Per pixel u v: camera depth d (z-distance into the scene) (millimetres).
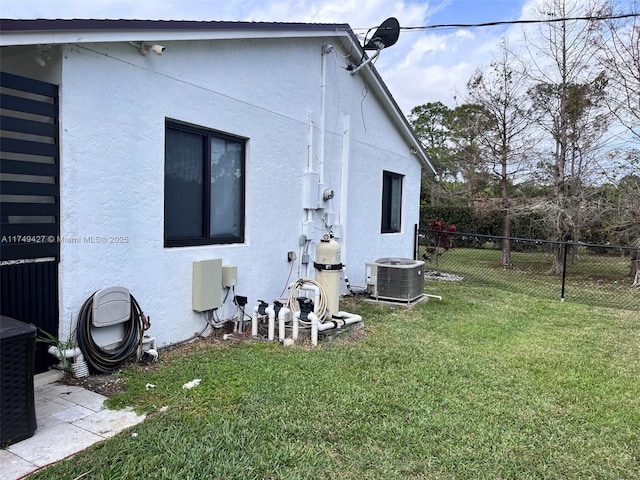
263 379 3500
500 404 3256
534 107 12484
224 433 2605
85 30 3168
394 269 6938
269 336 4695
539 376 3908
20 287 3139
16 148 3031
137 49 3801
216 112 4703
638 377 3963
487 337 5188
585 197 11227
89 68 3438
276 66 5609
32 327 2496
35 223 3188
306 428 2736
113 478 2129
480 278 10750
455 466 2412
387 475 2297
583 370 4109
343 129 7344
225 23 4465
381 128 8734
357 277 8117
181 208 4480
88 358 3410
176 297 4371
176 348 4301
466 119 14281
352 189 7789
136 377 3461
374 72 7785
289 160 5996
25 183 3088
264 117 5453
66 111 3297
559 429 2900
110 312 3572
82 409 2877
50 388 3195
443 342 4883
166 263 4234
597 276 11281
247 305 5328
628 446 2715
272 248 5750
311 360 4027
